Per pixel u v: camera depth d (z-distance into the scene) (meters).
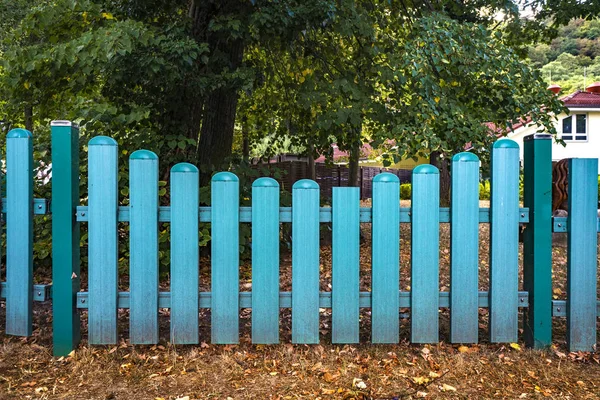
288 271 5.55
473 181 3.04
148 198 2.97
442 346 3.12
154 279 3.00
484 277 5.33
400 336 3.30
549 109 5.43
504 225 3.04
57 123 2.90
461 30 5.14
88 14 5.20
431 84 4.95
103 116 4.77
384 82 5.76
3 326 3.46
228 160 6.12
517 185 3.04
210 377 2.68
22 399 2.42
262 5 5.12
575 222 3.02
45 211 3.05
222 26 5.09
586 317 3.04
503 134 5.57
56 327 2.95
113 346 3.04
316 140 7.38
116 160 2.96
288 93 7.53
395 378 2.68
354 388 2.55
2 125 5.74
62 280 2.95
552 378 2.69
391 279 3.07
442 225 9.09
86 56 4.38
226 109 6.66
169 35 4.84
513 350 3.04
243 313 3.90
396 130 4.79
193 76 5.10
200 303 3.05
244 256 5.80
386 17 7.18
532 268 3.04
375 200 3.04
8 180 2.97
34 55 4.73
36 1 9.26
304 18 5.02
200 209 3.03
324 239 7.38
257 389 2.55
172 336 3.02
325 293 3.08
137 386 2.58
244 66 5.92
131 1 5.61
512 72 5.14
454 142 4.94
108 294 3.00
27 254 2.99
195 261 3.01
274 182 3.03
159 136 5.27
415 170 3.03
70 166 2.92
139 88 5.43
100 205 2.96
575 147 24.48
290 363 2.87
